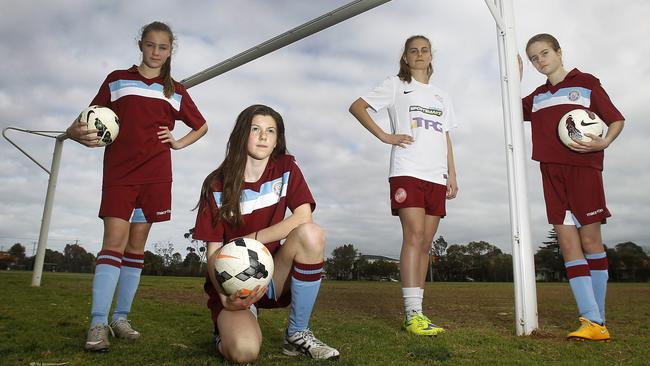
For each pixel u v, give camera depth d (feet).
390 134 12.87
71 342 9.27
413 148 12.91
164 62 10.98
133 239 10.62
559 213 11.65
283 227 8.07
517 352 8.75
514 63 12.69
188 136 11.48
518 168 12.13
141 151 10.27
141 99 10.51
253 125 8.30
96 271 9.24
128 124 10.32
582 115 11.32
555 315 15.74
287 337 8.08
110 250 9.55
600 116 11.90
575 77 12.17
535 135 12.48
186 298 21.36
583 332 10.36
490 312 17.07
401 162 12.87
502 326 12.97
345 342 9.57
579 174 11.46
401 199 12.57
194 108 11.66
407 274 12.11
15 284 27.09
